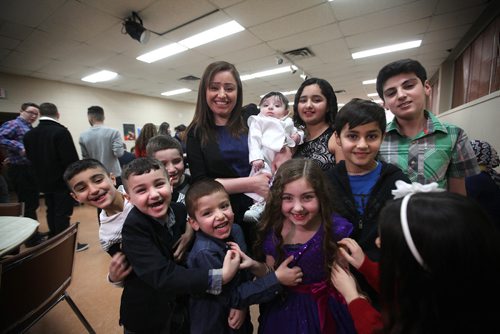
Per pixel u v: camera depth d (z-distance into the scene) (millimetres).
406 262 435
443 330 411
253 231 1021
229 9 2908
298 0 2777
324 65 5156
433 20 3312
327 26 3393
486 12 3082
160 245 834
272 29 3451
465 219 399
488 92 3188
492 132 2010
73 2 2686
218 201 842
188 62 4684
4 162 2957
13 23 3047
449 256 390
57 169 2508
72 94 5863
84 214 4023
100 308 1702
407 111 1003
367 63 5047
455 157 1016
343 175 931
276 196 843
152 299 902
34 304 1042
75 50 3918
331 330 779
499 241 398
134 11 2896
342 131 876
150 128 2723
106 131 3086
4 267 890
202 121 1115
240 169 1141
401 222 441
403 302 449
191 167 1110
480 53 3496
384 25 3408
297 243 867
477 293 392
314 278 829
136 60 4500
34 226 1339
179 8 2867
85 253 2564
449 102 5035
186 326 957
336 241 802
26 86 5082
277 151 1232
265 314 873
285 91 7777
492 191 1441
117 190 1057
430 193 465
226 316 843
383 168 887
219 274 742
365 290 857
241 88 1161
